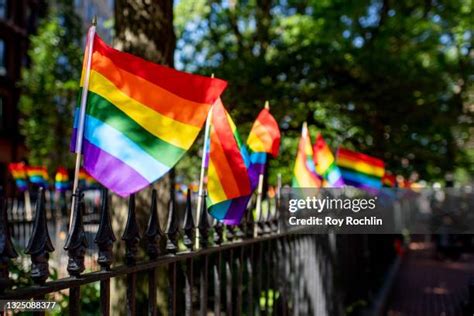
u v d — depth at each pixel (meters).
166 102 2.88
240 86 14.35
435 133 17.44
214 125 3.46
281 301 4.48
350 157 7.95
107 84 2.85
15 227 8.44
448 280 13.93
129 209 2.46
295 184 5.42
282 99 14.49
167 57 6.01
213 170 3.42
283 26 17.61
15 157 36.38
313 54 15.00
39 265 1.93
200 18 18.62
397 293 12.03
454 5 19.28
